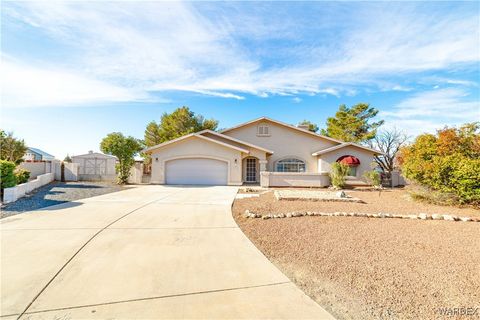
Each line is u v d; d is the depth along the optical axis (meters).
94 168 34.03
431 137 15.78
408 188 15.33
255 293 3.69
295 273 4.38
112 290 3.70
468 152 14.14
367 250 5.50
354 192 17.03
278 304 3.40
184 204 11.12
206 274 4.29
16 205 10.23
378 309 3.30
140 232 6.73
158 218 8.36
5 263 4.60
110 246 5.59
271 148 25.19
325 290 3.80
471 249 5.56
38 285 3.80
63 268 4.42
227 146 21.30
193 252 5.34
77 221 7.77
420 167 12.42
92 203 11.02
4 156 21.86
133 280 4.02
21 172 15.38
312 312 3.23
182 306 3.33
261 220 8.20
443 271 4.44
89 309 3.22
